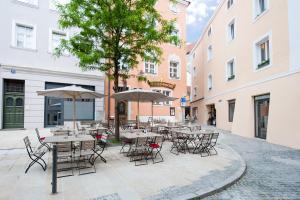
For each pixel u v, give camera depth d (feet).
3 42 47.06
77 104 55.31
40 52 51.34
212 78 70.54
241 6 49.34
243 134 44.68
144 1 30.89
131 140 25.67
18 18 49.06
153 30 30.45
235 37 52.49
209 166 20.95
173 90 73.41
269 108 36.70
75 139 20.15
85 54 29.12
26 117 48.60
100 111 57.93
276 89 35.37
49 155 24.61
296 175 19.03
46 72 51.08
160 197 13.71
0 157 23.63
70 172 18.53
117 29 31.32
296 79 30.94
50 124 51.83
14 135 39.42
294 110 30.99
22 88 49.37
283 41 34.12
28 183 15.85
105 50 32.50
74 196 13.67
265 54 41.60
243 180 17.81
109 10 29.73
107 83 60.23
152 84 68.28
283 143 32.76
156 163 21.97
